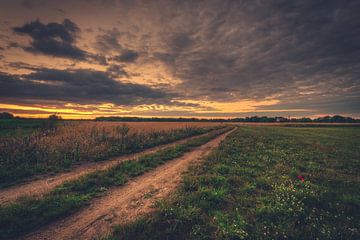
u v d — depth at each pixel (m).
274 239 3.91
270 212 4.98
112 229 4.42
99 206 5.64
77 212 5.27
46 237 4.13
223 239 3.96
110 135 19.55
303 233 4.14
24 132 17.38
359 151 16.45
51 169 9.45
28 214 4.86
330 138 30.19
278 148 16.61
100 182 7.48
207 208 5.36
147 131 26.33
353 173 9.20
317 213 5.05
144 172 9.37
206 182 7.48
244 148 16.34
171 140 22.86
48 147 12.50
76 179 7.68
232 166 10.00
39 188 7.03
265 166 10.13
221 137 28.44
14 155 10.34
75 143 13.91
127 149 15.73
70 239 4.07
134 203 5.82
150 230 4.16
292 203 5.30
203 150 15.98
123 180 7.79
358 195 6.14
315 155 13.78
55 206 5.33
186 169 9.84
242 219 4.71
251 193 6.43
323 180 7.82
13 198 6.08
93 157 12.26
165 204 5.45
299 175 8.27
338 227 4.30
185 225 4.50
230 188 6.88
